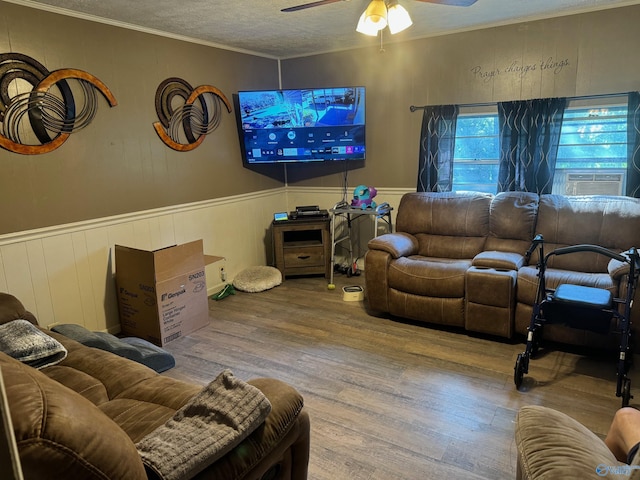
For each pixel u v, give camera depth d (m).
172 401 1.71
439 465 2.00
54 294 3.12
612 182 3.76
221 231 4.46
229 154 4.48
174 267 3.29
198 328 3.54
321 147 4.54
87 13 3.14
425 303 3.40
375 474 1.96
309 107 4.42
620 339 2.76
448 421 2.30
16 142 2.83
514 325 3.14
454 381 2.69
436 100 4.29
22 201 2.90
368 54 4.53
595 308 2.46
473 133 4.27
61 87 3.04
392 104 4.50
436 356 3.01
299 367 2.91
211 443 1.25
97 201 3.34
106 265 3.44
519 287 3.05
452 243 3.91
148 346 2.88
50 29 2.96
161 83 3.73
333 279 4.74
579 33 3.60
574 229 3.35
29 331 2.20
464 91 4.14
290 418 1.51
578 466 1.10
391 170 4.64
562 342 3.01
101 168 3.34
